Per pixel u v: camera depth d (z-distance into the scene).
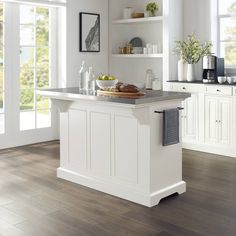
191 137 5.87
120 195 3.83
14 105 5.95
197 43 5.97
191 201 3.73
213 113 5.57
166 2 6.07
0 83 5.79
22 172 4.64
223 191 4.01
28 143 6.15
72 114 4.24
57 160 5.18
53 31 6.39
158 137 3.65
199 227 3.15
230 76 6.00
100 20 6.82
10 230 3.08
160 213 3.44
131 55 6.66
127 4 7.06
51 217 3.34
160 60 6.66
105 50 6.95
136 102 3.35
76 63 6.52
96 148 4.03
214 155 5.52
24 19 6.00
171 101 3.78
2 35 5.76
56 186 4.14
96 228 3.13
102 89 3.95
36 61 6.20
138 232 3.06
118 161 3.83
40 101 6.29
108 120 3.87
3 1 5.71
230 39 6.05
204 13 6.11
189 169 4.81
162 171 3.73
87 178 4.13
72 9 6.38
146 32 6.86
